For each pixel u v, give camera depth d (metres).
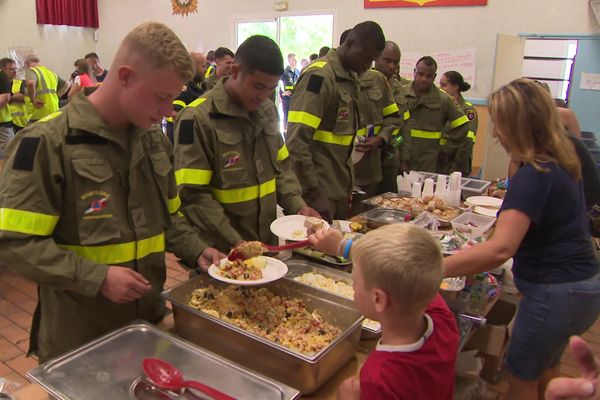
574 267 1.56
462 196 3.14
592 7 5.67
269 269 1.56
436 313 1.08
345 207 2.73
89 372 1.08
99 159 1.22
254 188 1.93
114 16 9.98
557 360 1.95
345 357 1.25
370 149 3.07
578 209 1.56
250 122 1.88
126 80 1.15
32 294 3.29
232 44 8.73
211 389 1.02
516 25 6.25
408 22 6.91
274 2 8.08
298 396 1.04
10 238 1.11
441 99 3.90
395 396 0.91
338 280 1.68
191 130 1.77
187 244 1.54
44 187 1.15
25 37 9.23
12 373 2.44
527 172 1.47
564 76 6.21
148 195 1.36
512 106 1.49
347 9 7.41
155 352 1.16
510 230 1.44
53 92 6.13
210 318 1.26
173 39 1.14
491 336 2.18
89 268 1.17
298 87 2.49
